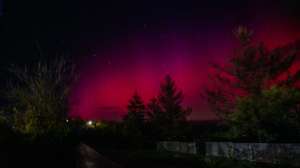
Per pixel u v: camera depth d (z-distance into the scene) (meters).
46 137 12.83
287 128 15.81
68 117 15.52
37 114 14.31
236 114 17.77
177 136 24.30
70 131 14.55
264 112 16.59
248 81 19.45
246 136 17.50
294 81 18.56
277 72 19.09
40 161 7.38
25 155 8.48
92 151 9.20
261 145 10.72
